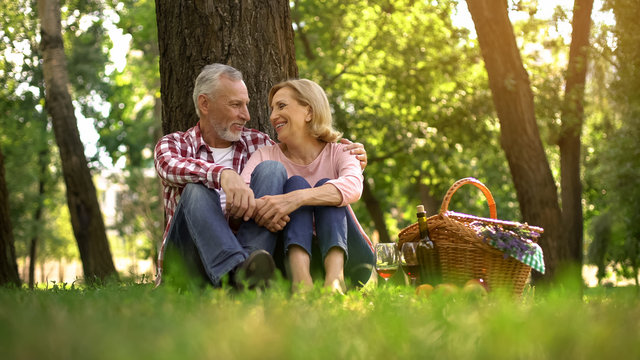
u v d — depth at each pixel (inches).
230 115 144.4
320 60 559.2
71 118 448.1
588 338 46.9
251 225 110.7
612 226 645.3
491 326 49.3
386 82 535.5
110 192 1359.5
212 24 172.2
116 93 842.8
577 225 364.2
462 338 48.3
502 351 43.7
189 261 113.6
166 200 133.4
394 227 890.7
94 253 442.3
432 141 572.4
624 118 539.2
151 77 645.3
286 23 182.2
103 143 962.1
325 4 565.3
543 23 399.2
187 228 112.6
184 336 44.1
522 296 114.8
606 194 653.3
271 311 60.7
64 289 124.3
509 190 703.7
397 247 122.3
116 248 1239.5
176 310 64.9
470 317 59.6
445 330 50.4
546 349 44.3
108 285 117.0
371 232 823.1
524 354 43.6
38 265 1221.1
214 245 105.7
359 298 86.0
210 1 172.7
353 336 48.8
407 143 581.3
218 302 70.9
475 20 334.3
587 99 422.3
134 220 986.1
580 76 370.0
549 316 58.3
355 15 553.6
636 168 592.7
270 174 118.0
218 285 104.0
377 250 121.5
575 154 373.7
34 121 766.5
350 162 131.0
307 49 588.7
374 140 586.6
